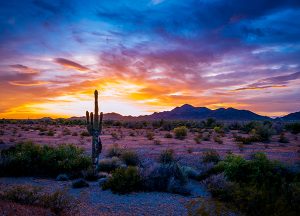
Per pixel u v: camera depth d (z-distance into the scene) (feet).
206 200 34.63
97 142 48.62
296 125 175.01
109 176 44.09
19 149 55.52
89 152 77.92
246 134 165.48
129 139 124.47
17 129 178.81
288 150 88.84
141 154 74.28
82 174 47.44
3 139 110.93
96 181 44.93
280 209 28.81
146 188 39.42
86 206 31.22
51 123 307.37
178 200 34.65
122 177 39.37
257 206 30.19
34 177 47.21
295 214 28.55
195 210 30.83
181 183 39.70
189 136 144.36
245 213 30.04
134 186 39.09
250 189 32.50
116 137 127.54
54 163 49.47
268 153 81.35
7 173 47.83
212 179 40.96
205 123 257.14
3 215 21.83
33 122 310.45
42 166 49.60
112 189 38.11
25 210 24.07
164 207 31.83
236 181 38.06
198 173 47.78
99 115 49.34
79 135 141.59
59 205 27.63
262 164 39.68
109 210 30.32
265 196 31.45
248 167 39.11
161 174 40.27
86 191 38.14
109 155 70.33
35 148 53.93
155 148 91.04
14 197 27.27
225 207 31.86
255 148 94.12
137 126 238.48
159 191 39.09
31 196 27.71
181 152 81.61
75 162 50.03
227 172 39.96
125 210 30.55
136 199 34.86
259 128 127.95
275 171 39.27
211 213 29.91
